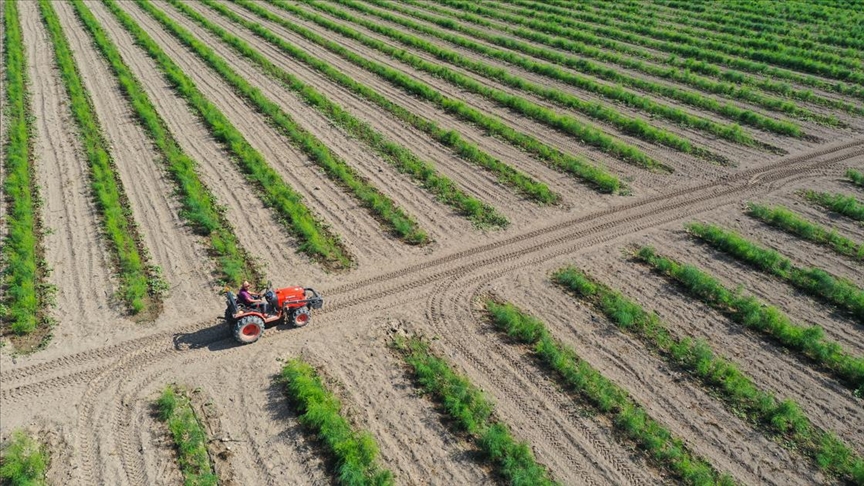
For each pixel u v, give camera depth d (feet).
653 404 61.31
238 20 180.96
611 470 54.85
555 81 140.97
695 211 94.02
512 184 100.42
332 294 75.56
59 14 183.73
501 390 62.85
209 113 119.55
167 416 58.80
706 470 54.49
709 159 108.68
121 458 55.42
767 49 158.10
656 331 70.44
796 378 64.69
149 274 77.87
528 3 198.08
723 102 130.21
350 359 66.28
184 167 101.24
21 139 108.88
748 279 79.77
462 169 104.32
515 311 72.84
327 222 89.20
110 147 108.47
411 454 56.03
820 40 162.91
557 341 69.00
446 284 77.87
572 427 58.90
